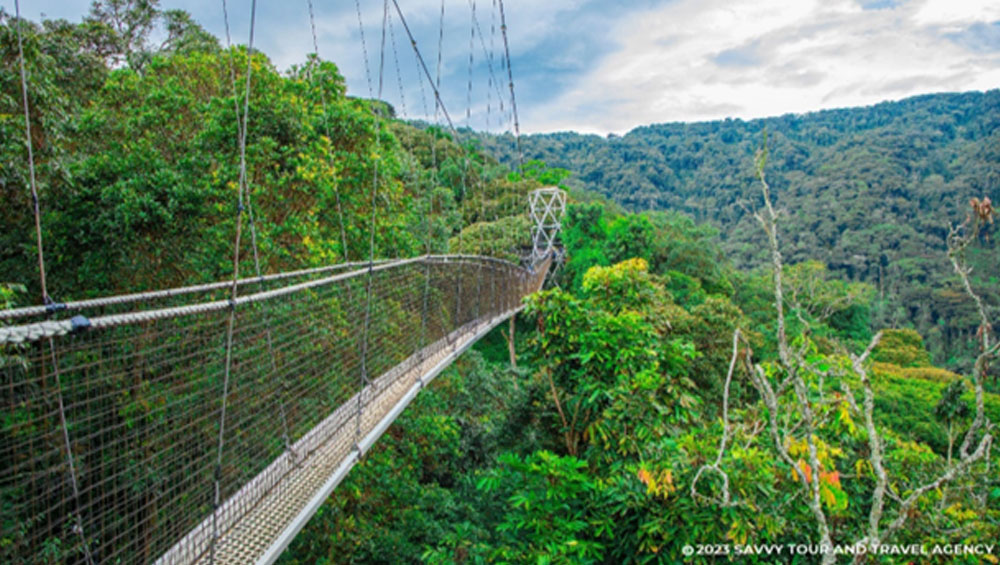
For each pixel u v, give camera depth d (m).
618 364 4.47
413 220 10.44
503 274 9.76
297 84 7.31
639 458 4.16
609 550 3.77
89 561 1.79
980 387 1.82
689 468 3.28
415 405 7.33
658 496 3.35
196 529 2.10
